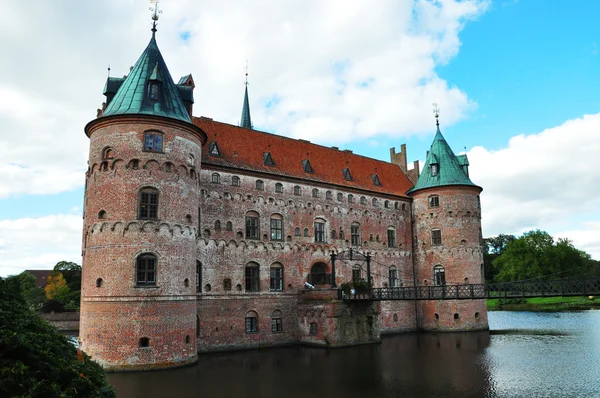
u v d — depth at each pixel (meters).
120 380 26.36
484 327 50.31
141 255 29.89
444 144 54.88
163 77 33.75
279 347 39.81
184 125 32.59
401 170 60.22
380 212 51.84
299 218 44.50
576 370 28.62
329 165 50.34
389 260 51.50
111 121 31.14
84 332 29.89
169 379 26.70
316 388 24.88
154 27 35.53
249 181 41.56
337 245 47.03
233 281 39.00
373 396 23.25
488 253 141.50
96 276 29.69
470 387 24.75
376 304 42.81
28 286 89.94
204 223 38.03
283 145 48.00
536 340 42.31
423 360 32.75
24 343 12.23
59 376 12.47
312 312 41.00
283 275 42.47
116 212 30.03
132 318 28.94
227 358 34.09
